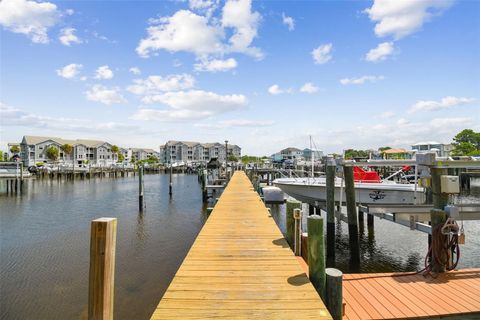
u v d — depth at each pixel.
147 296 7.10
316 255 3.92
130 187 35.31
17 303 6.77
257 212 8.82
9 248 11.04
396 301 4.23
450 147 59.25
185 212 18.44
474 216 5.93
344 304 3.90
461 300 4.24
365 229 12.09
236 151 105.38
